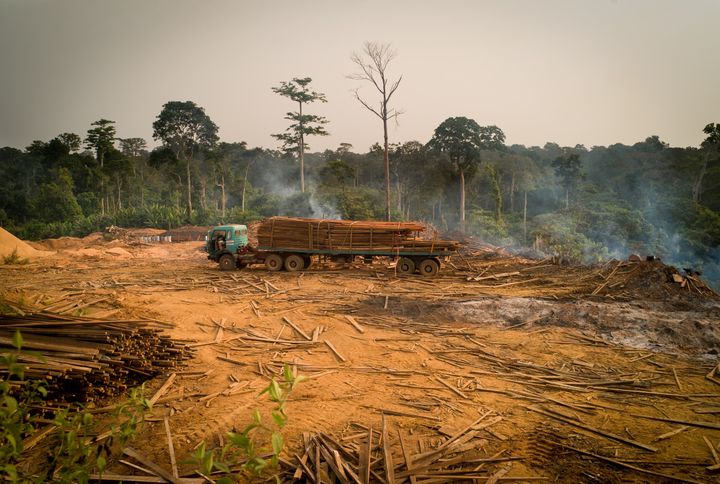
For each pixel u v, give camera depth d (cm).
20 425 387
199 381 830
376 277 1908
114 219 5891
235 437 321
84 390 672
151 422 664
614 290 1486
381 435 632
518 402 748
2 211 6594
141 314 1226
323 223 2052
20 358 627
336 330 1160
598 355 972
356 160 9138
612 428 654
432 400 756
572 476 534
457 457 569
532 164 8875
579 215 6744
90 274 2111
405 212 7494
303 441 606
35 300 1232
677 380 828
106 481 505
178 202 6962
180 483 500
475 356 977
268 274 2016
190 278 1923
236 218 5572
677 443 610
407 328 1179
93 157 7806
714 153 8000
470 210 7106
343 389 802
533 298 1398
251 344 1063
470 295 1490
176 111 6388
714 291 1428
